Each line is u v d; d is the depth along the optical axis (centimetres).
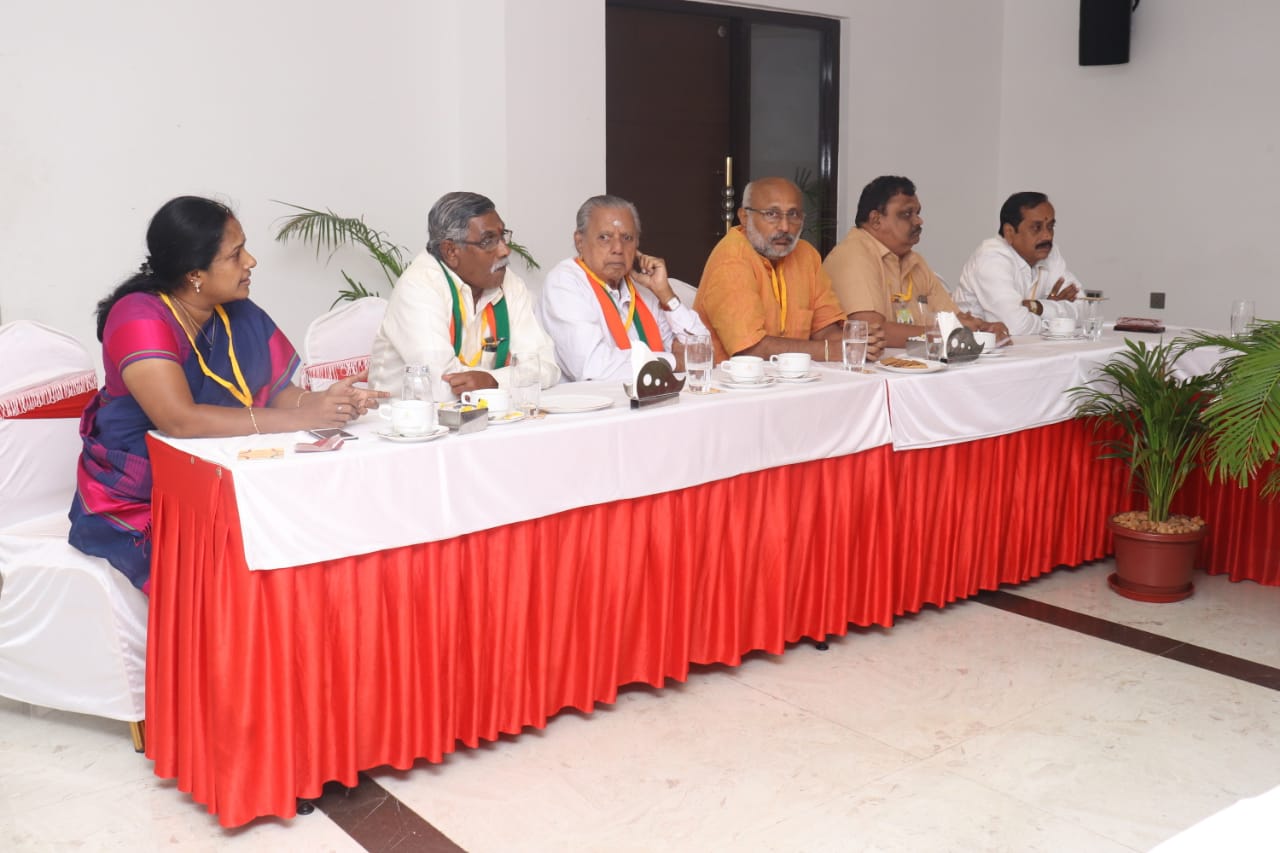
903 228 406
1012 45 741
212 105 463
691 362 288
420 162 524
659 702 282
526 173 520
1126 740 263
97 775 248
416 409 231
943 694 287
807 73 669
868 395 306
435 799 237
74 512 251
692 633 288
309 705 222
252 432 237
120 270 449
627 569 269
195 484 219
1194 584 375
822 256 694
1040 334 411
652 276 356
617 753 256
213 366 257
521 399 256
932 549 335
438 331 302
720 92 638
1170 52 664
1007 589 368
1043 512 364
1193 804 235
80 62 430
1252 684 295
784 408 288
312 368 330
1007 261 445
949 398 323
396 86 512
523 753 256
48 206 430
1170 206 675
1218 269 659
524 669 254
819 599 309
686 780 244
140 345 236
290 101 483
